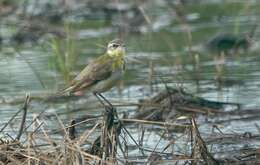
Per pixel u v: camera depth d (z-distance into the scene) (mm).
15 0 23531
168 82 17234
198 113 15250
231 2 24609
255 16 22875
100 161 10875
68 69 17062
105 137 11266
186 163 11727
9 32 21641
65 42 20328
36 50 20250
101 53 19562
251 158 12203
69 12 22766
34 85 17203
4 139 12812
